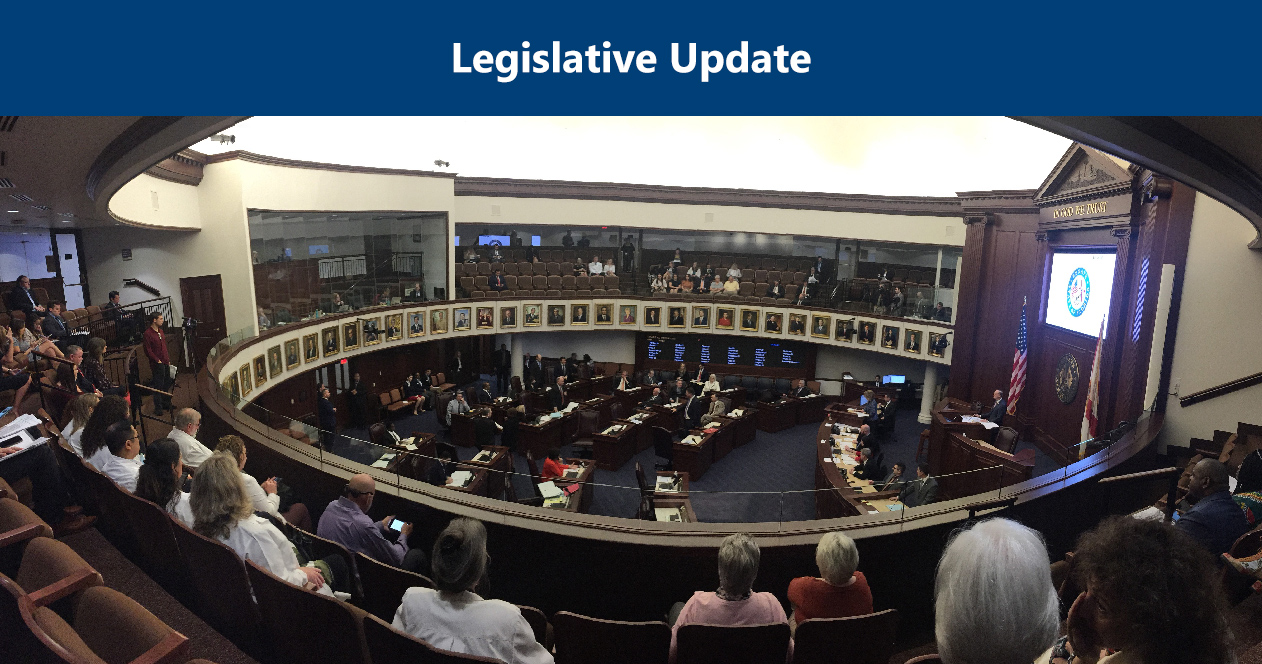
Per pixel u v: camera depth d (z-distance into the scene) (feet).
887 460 58.13
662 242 85.97
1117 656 5.73
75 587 10.03
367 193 62.13
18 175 25.04
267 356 49.62
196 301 51.29
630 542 18.25
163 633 8.63
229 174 50.47
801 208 75.36
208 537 12.48
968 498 21.63
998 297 61.00
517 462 55.93
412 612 10.25
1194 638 5.25
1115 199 44.65
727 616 12.44
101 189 29.22
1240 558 13.19
